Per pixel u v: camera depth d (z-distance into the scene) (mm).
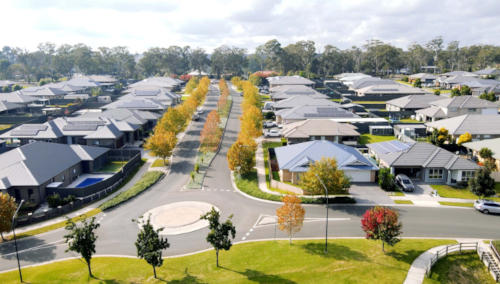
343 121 96625
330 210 50906
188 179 65000
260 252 39312
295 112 102750
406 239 41969
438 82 178000
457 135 79875
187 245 42062
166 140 72438
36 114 126188
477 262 36938
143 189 59375
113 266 37156
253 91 134750
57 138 83500
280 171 63938
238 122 111688
